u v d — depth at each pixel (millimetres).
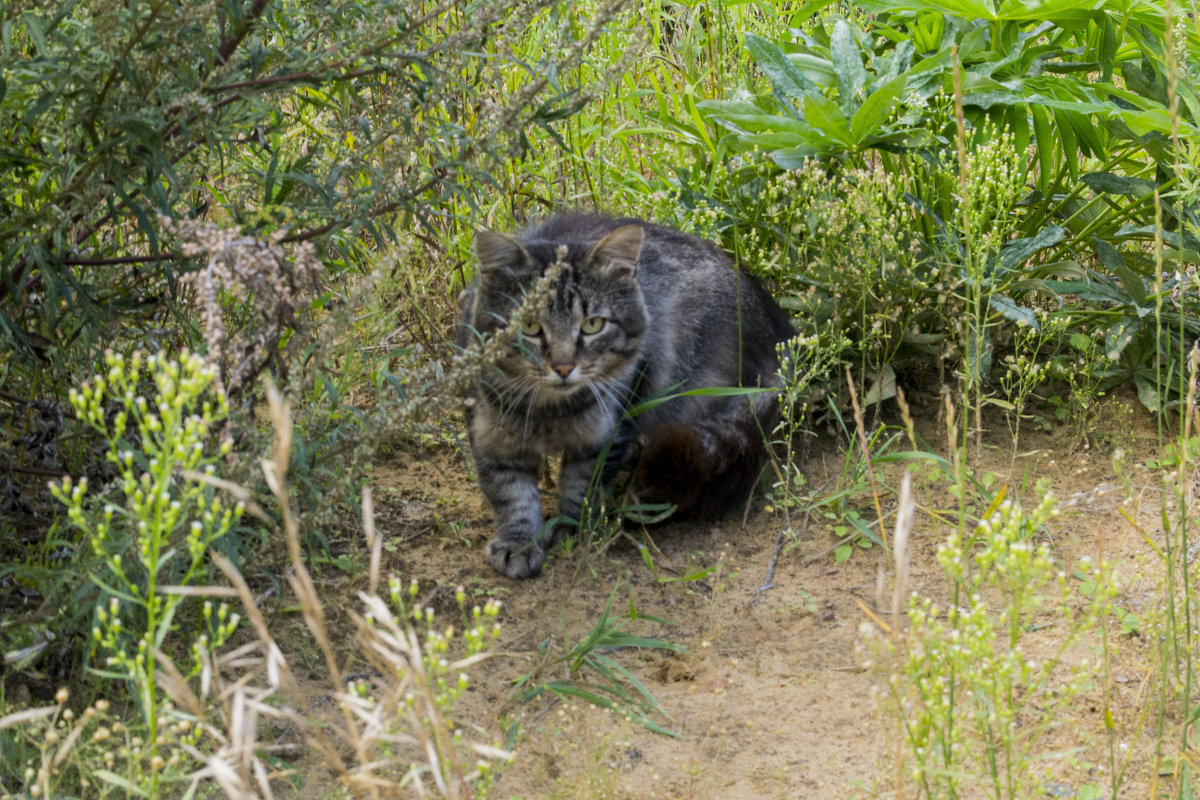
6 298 3000
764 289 4887
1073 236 4996
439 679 2119
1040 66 4863
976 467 4262
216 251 2346
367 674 3082
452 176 3309
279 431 1599
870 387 4684
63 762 2312
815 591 3604
